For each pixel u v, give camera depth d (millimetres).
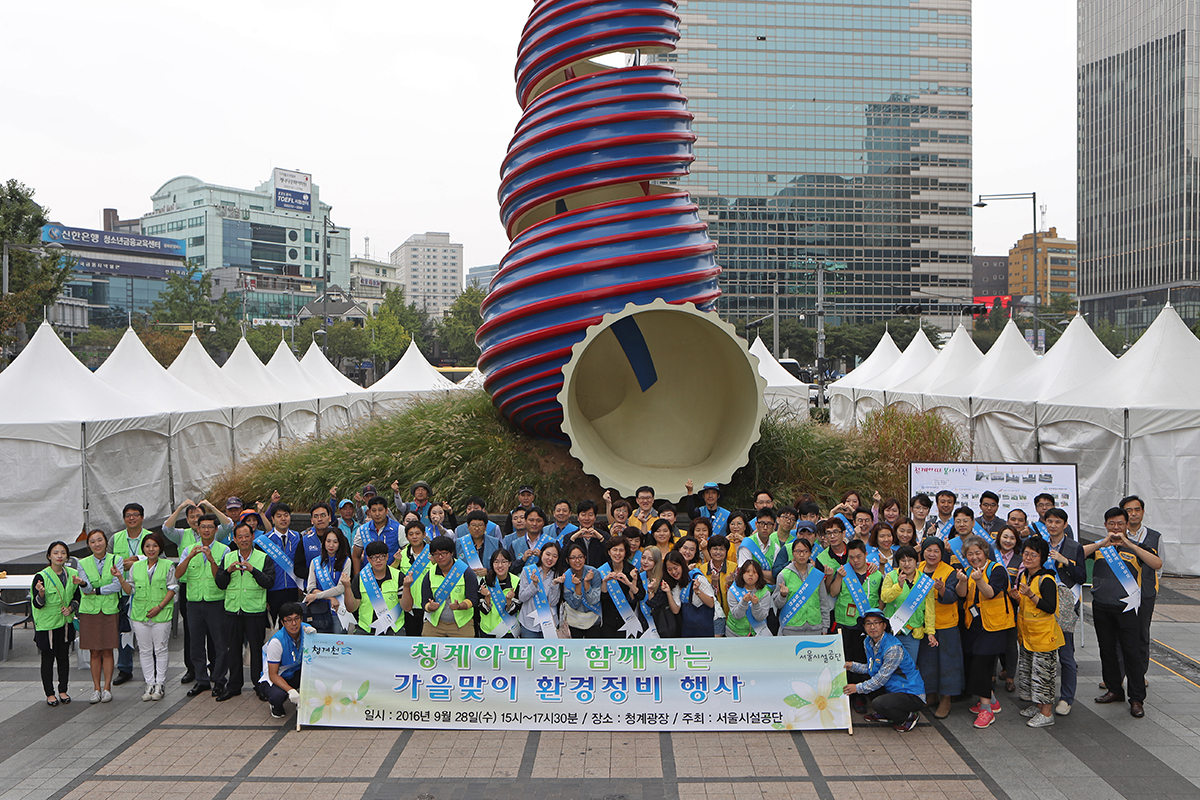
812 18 98688
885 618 8141
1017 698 9117
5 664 10508
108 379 18359
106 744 8000
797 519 9734
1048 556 8539
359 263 179500
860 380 30359
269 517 10000
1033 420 16984
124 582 9109
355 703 8336
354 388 30203
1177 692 9195
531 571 8547
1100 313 113062
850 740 7988
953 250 101500
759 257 99375
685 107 15039
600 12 15094
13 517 15328
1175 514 14430
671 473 14352
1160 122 102250
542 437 15539
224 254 137500
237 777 7297
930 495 11656
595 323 13570
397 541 10031
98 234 117000
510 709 8273
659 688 8258
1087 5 112875
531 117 15070
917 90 100438
